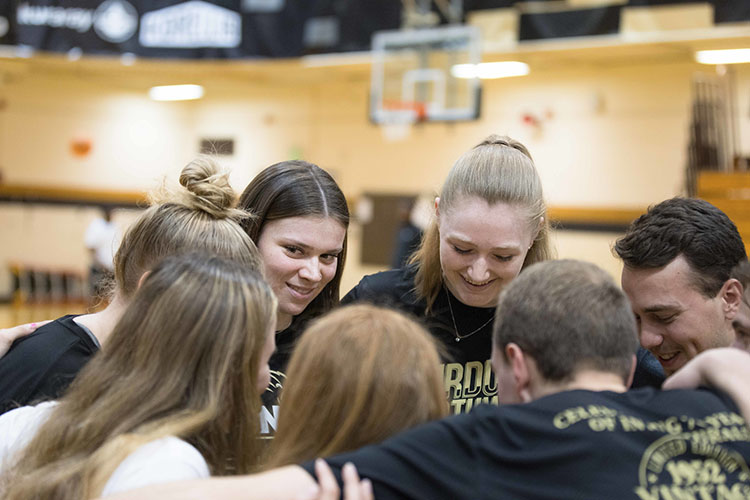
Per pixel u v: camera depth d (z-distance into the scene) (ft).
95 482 4.25
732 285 5.88
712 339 5.88
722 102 28.02
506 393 4.62
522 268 6.94
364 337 4.29
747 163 25.68
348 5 26.55
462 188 6.12
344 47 26.58
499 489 3.87
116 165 40.57
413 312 6.96
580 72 32.96
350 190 38.24
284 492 3.80
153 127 41.16
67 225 39.88
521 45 25.31
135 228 5.90
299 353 4.40
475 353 6.84
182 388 4.61
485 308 6.72
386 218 37.14
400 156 37.11
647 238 5.88
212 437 4.69
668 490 3.90
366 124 37.93
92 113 40.24
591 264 4.68
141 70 36.86
